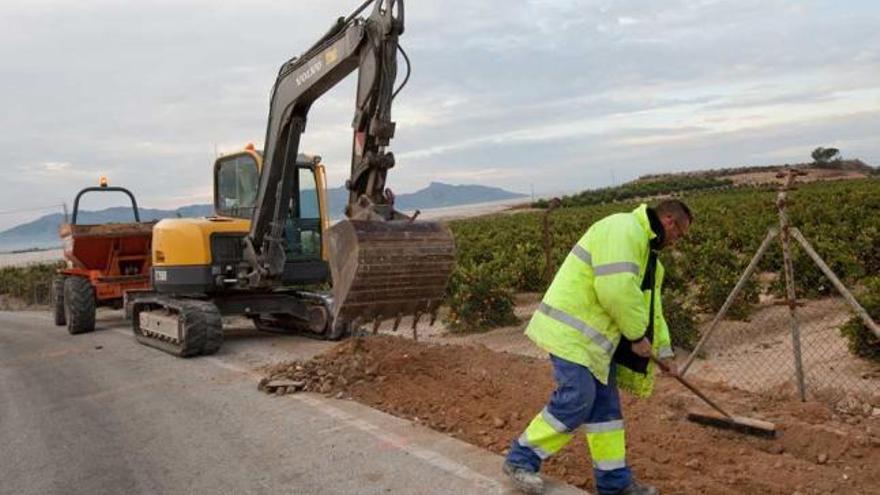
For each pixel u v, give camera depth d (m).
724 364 8.44
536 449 4.38
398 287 6.94
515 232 26.61
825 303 11.25
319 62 8.98
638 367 4.38
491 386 6.83
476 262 20.16
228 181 11.90
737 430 5.42
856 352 7.88
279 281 10.80
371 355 8.02
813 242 13.45
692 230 20.22
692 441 5.32
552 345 4.21
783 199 6.00
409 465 5.11
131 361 10.38
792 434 5.30
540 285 15.04
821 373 7.62
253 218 10.61
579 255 4.24
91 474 5.63
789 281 6.14
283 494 4.86
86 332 14.30
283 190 10.32
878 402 6.07
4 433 7.02
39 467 5.91
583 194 67.00
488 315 11.85
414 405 6.58
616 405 4.36
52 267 29.30
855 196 26.09
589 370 4.19
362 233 6.68
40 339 14.05
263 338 11.79
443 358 7.86
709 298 10.76
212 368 9.25
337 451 5.55
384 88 7.74
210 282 10.77
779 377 7.64
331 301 11.04
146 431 6.64
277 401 7.20
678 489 4.53
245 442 6.03
